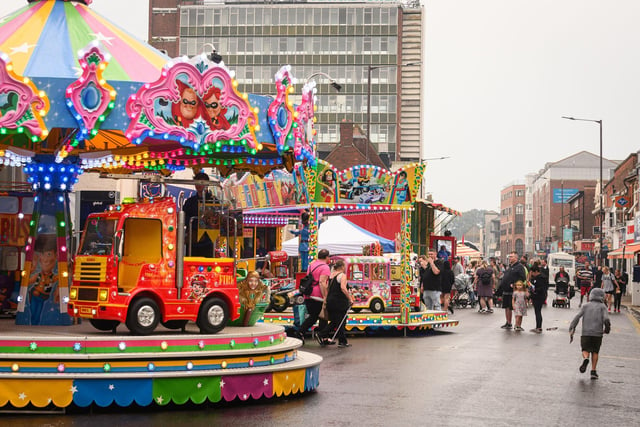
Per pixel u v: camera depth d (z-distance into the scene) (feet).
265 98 41.37
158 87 36.99
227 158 52.70
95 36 40.75
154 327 38.27
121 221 38.22
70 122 35.73
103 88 35.86
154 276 38.58
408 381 44.45
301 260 77.00
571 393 42.24
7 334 36.94
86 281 38.68
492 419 34.63
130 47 41.22
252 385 37.32
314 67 319.88
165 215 39.09
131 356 35.22
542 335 75.72
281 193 77.97
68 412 34.68
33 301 43.78
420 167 74.02
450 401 38.58
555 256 264.93
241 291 45.62
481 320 96.02
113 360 35.06
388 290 80.79
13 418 33.35
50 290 43.91
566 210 497.05
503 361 54.44
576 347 64.90
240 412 35.27
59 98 35.53
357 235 93.25
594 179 499.51
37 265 43.93
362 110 319.68
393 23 319.06
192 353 36.32
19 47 38.37
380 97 320.09
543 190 535.19
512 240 646.74
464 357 56.24
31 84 34.83
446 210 130.72
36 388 34.17
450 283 97.45
